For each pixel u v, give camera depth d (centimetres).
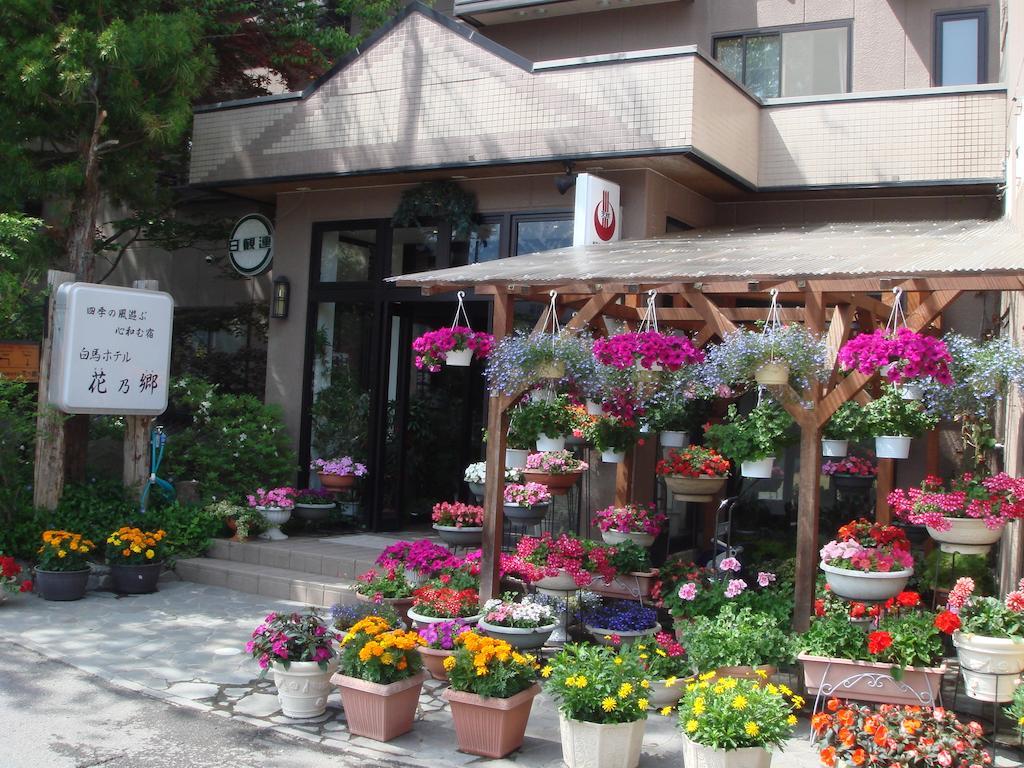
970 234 775
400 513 1135
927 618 579
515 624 674
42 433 959
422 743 565
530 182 1022
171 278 1487
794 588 689
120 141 1109
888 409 755
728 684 502
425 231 1091
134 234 1489
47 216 1287
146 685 648
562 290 689
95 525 960
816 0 1144
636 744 522
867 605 603
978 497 596
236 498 1049
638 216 962
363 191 1122
